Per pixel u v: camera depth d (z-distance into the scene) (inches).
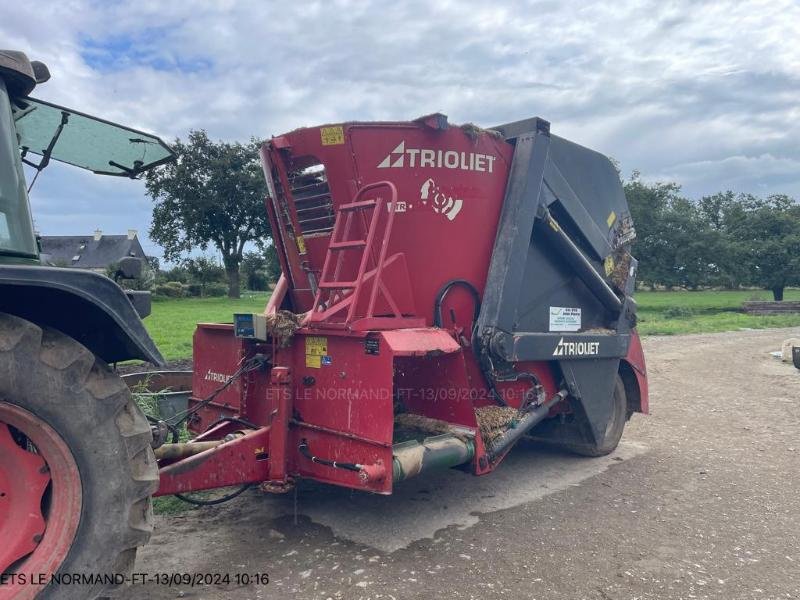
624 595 132.6
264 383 180.7
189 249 1802.4
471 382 197.8
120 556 104.6
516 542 159.2
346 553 150.6
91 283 105.0
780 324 1049.5
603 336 229.9
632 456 246.1
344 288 163.5
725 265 1561.3
